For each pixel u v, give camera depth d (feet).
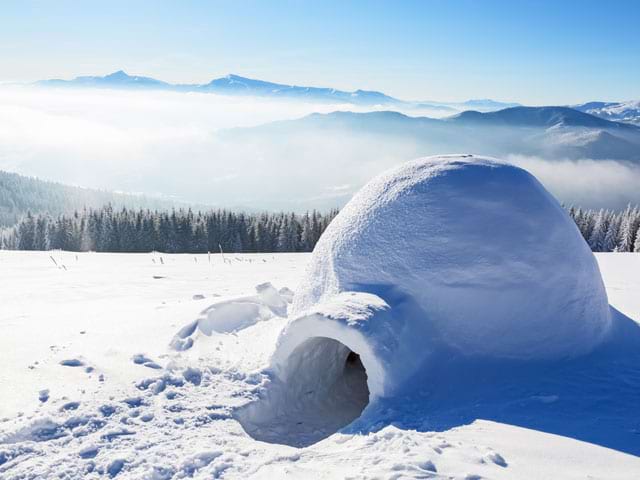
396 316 15.40
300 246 163.73
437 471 9.96
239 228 162.61
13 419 12.84
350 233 18.40
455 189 17.52
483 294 15.97
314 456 11.66
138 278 49.21
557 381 14.65
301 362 17.72
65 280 47.09
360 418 13.82
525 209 17.13
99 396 14.40
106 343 19.51
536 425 12.17
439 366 15.08
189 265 66.64
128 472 10.99
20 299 35.19
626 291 32.86
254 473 10.88
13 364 16.97
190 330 20.47
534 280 16.24
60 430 12.54
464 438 11.60
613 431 11.74
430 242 16.71
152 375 16.15
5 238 188.03
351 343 14.74
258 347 19.31
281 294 28.25
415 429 12.39
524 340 15.81
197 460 11.43
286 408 16.69
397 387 14.19
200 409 14.35
